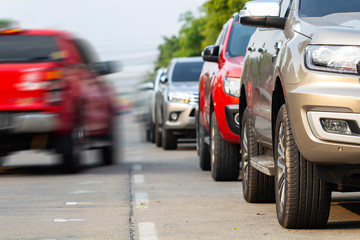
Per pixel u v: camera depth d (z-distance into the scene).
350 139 10.20
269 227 11.76
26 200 15.64
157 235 11.30
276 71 11.59
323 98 10.28
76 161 21.73
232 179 18.95
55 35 22.12
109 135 25.02
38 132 20.92
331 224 11.82
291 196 11.02
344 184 10.57
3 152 21.98
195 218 12.89
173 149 33.31
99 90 24.42
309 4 12.04
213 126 19.00
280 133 11.54
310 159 10.55
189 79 33.19
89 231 11.78
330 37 10.54
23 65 20.98
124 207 14.38
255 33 15.01
